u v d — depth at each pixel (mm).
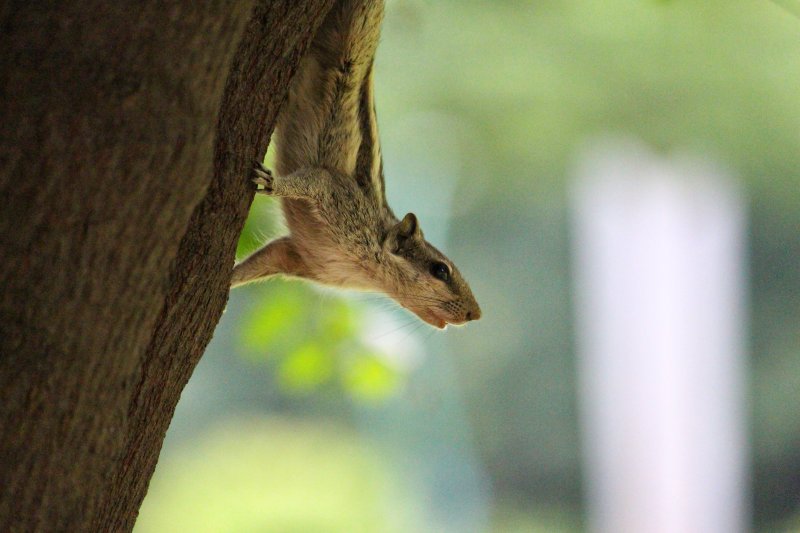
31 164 3428
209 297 4121
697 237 20516
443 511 22375
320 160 6512
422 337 10086
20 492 3434
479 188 21828
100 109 3459
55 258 3430
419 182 22078
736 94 18094
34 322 3414
